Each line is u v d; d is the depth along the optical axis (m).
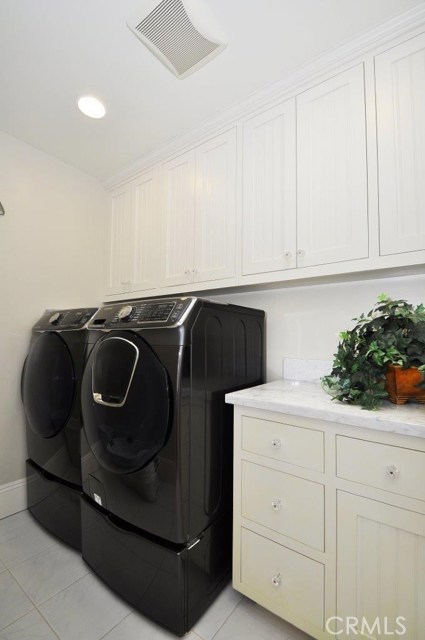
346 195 1.20
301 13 1.10
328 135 1.26
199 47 1.24
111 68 1.36
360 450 0.87
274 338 1.71
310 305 1.60
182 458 1.04
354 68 1.21
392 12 1.08
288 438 1.01
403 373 0.98
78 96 1.54
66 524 1.51
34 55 1.30
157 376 1.08
